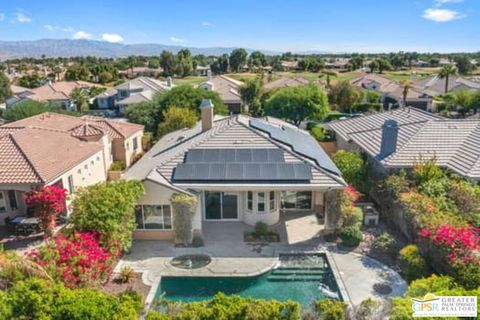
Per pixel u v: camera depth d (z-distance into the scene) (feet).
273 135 85.51
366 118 124.67
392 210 75.77
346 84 232.32
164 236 71.20
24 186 74.13
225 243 69.92
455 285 44.04
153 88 258.37
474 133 90.53
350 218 69.82
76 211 59.16
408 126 97.45
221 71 530.68
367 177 89.66
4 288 40.29
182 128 125.18
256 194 75.20
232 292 56.39
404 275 57.67
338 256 64.49
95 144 105.91
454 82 283.18
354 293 53.83
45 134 95.91
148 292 54.60
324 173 71.82
